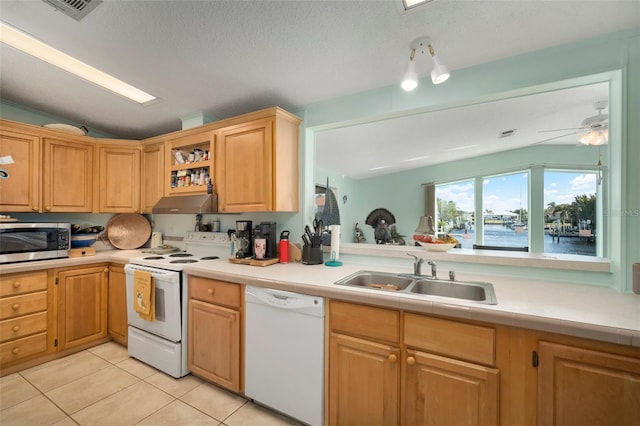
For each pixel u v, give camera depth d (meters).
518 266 1.66
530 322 1.03
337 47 1.53
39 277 2.17
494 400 1.10
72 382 1.93
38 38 1.46
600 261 1.48
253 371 1.69
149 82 1.94
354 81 1.91
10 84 2.03
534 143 3.92
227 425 1.54
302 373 1.52
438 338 1.21
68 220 2.80
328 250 2.27
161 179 2.70
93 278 2.49
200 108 2.40
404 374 1.28
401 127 2.79
